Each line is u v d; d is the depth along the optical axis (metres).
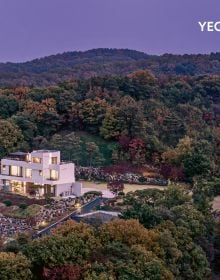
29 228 81.81
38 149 125.31
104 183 116.88
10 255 51.94
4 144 123.38
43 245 53.75
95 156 123.38
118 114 131.88
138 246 56.94
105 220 77.19
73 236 56.34
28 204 97.75
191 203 82.50
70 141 125.56
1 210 93.19
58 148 125.44
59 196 106.56
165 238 61.50
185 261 64.00
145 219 68.56
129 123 130.88
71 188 109.00
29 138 131.25
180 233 66.19
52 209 93.75
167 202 82.56
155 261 54.84
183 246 65.25
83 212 90.88
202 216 74.81
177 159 120.00
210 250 70.69
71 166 109.69
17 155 115.56
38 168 108.38
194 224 70.38
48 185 107.88
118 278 52.28
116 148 127.94
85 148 127.50
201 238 70.69
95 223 72.19
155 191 95.19
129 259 55.25
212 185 105.44
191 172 116.75
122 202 95.94
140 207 71.44
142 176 117.88
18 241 62.94
